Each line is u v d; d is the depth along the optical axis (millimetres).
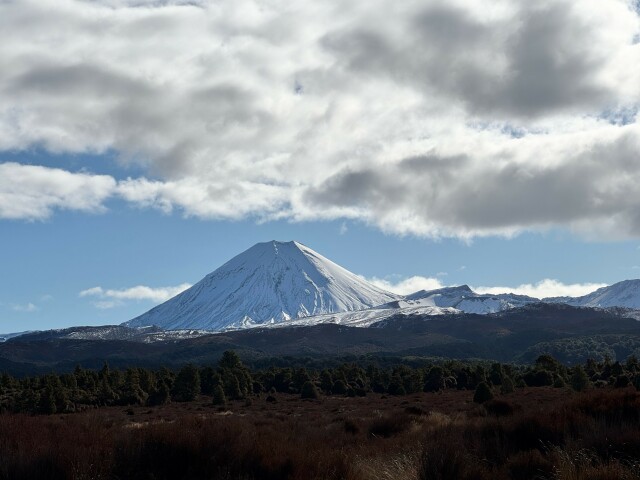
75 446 12141
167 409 58625
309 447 14422
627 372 66688
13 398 54812
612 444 12547
